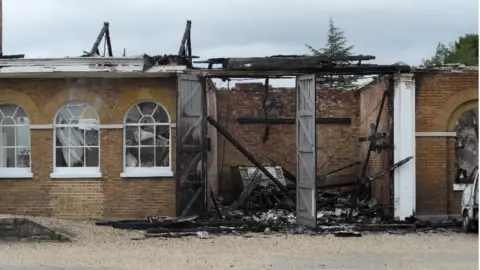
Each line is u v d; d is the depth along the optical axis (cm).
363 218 2130
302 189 1969
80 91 2111
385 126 2244
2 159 2133
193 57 2052
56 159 2122
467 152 2125
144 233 1823
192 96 2042
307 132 1948
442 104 2111
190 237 1759
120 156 2102
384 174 2144
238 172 2725
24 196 2114
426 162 2106
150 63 2058
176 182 2025
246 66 2011
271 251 1505
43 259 1397
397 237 1755
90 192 2102
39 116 2114
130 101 2105
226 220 2023
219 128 2123
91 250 1529
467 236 1773
